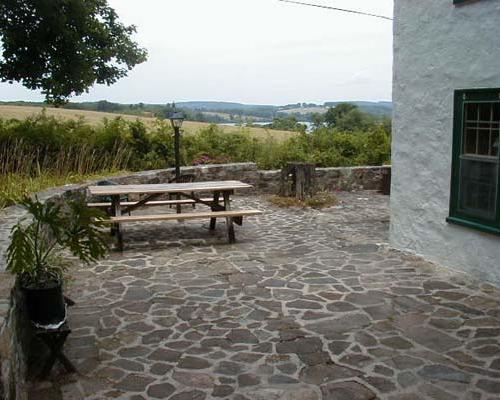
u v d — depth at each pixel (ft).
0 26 35.96
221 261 19.35
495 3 15.33
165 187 23.50
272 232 24.72
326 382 10.29
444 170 17.85
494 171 15.76
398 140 20.08
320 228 25.58
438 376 10.46
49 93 38.06
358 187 39.83
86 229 11.48
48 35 36.99
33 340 11.81
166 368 10.97
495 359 11.18
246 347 11.93
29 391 10.07
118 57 42.47
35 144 35.53
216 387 10.16
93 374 10.75
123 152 38.27
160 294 15.64
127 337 12.56
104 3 40.70
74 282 16.87
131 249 21.38
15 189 24.06
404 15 19.11
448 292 15.55
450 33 17.07
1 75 38.29
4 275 10.57
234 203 33.81
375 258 19.54
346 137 46.44
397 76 19.80
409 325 13.08
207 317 13.78
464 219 17.08
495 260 15.99
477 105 16.39
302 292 15.69
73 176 31.07
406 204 19.94
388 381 10.29
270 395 9.83
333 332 12.69
